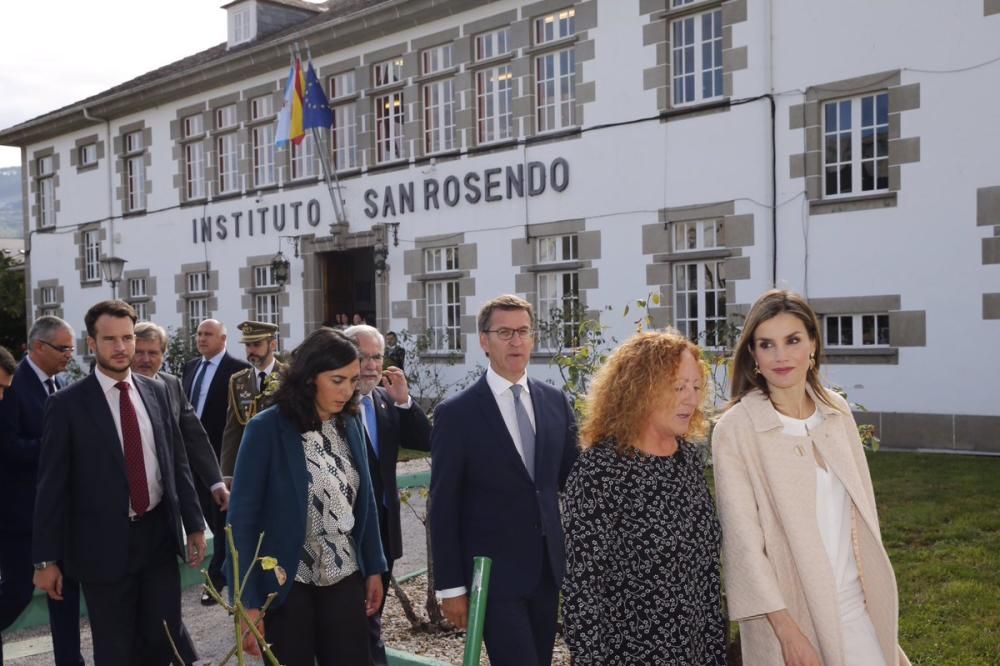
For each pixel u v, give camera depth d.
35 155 25.03
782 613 2.87
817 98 11.80
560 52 14.52
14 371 4.62
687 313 13.20
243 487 3.55
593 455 2.93
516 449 3.63
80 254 23.73
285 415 3.62
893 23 11.23
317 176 17.92
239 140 19.41
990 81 10.59
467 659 2.29
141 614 4.29
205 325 7.27
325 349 3.64
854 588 3.01
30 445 4.78
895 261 11.31
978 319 10.76
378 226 16.77
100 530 4.12
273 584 3.50
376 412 4.71
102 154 22.83
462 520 3.62
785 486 2.98
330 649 3.63
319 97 16.66
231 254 19.70
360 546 3.79
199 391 7.28
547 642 3.62
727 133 12.53
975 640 4.61
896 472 9.40
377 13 16.25
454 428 3.62
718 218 12.82
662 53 13.09
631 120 13.46
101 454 4.15
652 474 2.89
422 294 16.39
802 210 11.97
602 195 13.84
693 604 2.85
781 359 3.02
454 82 15.70
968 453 10.77
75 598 4.75
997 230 10.60
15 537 4.75
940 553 6.18
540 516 3.58
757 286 12.31
